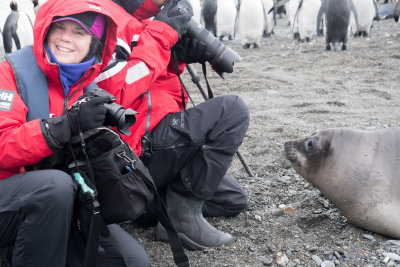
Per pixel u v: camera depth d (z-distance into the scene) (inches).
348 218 91.9
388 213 84.7
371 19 431.5
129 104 82.2
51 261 66.2
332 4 343.9
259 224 98.7
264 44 456.1
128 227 101.1
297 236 92.6
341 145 89.4
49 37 69.4
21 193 64.6
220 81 259.0
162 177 89.5
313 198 107.8
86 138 65.6
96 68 71.1
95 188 65.8
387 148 86.9
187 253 90.5
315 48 390.0
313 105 194.2
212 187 88.4
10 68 68.8
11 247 72.3
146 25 87.9
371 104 192.4
